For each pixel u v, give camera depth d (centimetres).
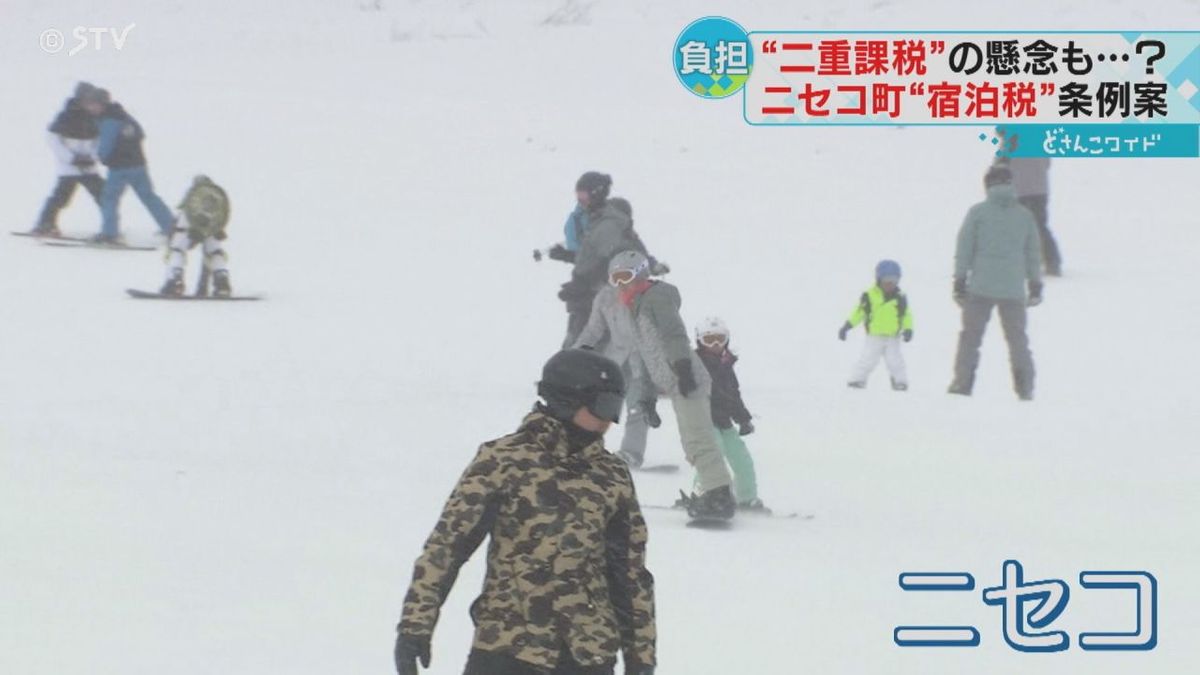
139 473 4069
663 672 2712
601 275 5212
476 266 8269
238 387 5306
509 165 10875
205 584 3092
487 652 1906
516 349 6400
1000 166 6084
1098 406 5600
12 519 3522
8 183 9831
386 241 8781
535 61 14388
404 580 3212
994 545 3809
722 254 8756
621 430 5159
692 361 3919
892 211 10038
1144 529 4025
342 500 3912
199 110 12062
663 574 3419
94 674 2508
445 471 4312
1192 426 5241
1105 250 9156
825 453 4734
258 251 8362
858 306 6262
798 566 3547
